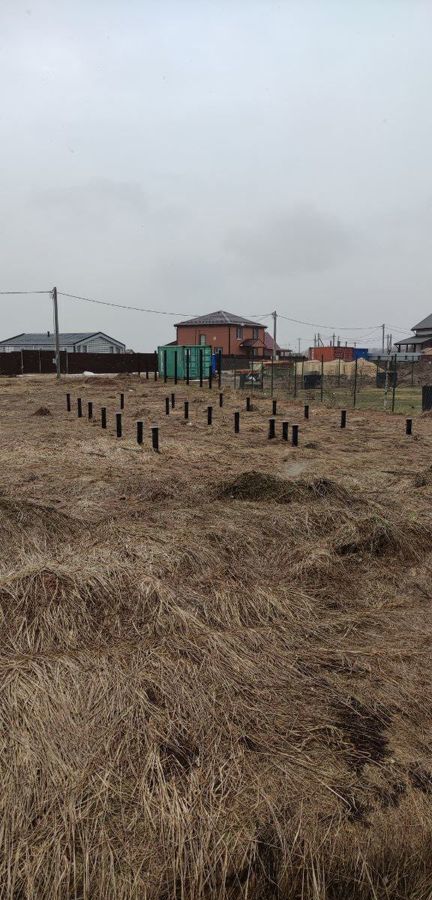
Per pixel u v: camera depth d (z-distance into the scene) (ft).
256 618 12.07
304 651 11.08
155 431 33.81
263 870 6.77
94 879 6.50
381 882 7.02
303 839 6.99
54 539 16.05
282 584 13.96
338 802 7.47
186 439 39.78
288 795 7.48
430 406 61.05
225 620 11.76
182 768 7.80
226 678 9.73
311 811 7.30
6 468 28.71
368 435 43.11
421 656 11.18
